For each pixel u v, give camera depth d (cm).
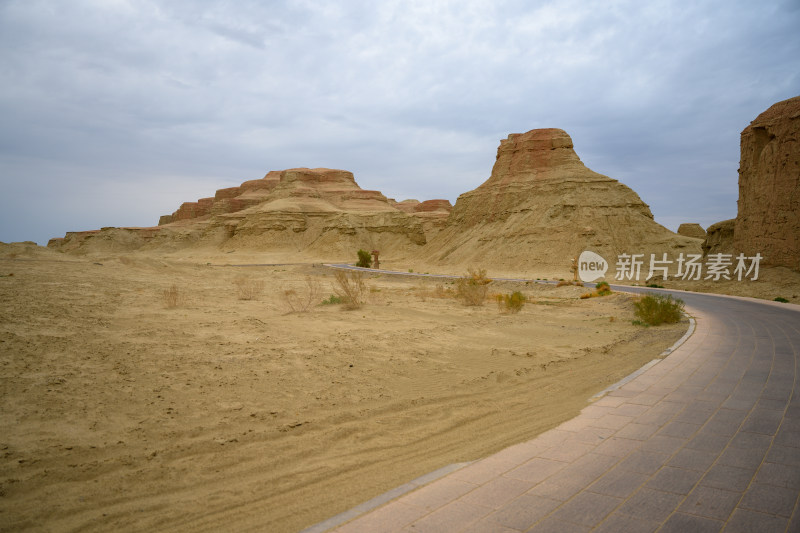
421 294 3083
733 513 358
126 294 1906
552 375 984
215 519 396
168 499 438
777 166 3731
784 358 997
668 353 1101
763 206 3831
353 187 18562
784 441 512
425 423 682
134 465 506
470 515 362
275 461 532
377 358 1052
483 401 794
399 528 343
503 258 8888
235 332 1217
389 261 12388
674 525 341
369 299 2292
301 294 2541
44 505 419
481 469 461
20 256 3241
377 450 574
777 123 3797
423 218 16650
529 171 10838
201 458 534
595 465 461
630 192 9512
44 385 709
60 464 496
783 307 2361
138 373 807
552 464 468
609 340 1410
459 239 10731
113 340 1009
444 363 1062
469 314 1997
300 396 773
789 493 390
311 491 452
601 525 343
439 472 458
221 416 662
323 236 14088
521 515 360
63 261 3359
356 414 707
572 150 10788
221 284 3008
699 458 471
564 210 9288
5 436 545
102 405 662
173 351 964
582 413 649
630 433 555
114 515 406
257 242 14112
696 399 696
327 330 1351
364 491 442
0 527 381
